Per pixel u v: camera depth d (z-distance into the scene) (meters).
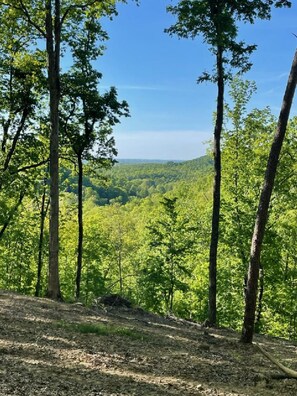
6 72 24.30
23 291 36.19
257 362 10.04
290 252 30.67
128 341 10.32
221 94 17.05
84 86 21.91
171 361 8.72
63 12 19.20
